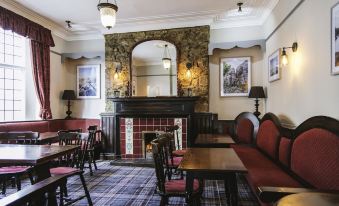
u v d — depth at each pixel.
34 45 5.30
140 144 5.61
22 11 4.92
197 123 5.40
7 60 5.14
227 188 2.72
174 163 3.35
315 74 2.86
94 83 6.37
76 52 6.33
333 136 2.18
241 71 5.61
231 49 5.67
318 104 2.79
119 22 5.65
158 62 5.74
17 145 3.22
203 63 5.51
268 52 5.02
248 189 3.63
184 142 5.39
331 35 2.45
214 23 5.56
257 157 3.77
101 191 3.58
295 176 2.72
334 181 2.04
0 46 5.00
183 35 5.61
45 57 5.55
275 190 1.76
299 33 3.33
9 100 5.20
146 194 3.45
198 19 5.47
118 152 5.68
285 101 3.94
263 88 5.40
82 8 4.88
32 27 5.13
